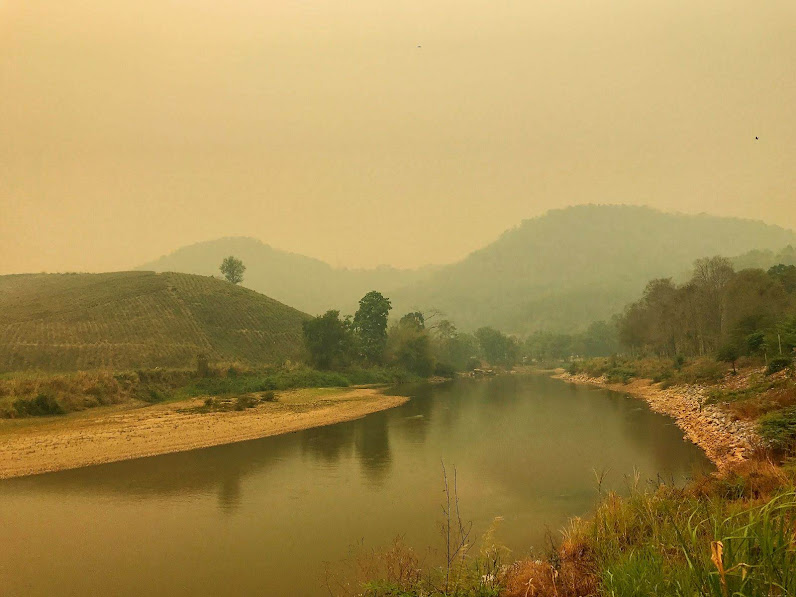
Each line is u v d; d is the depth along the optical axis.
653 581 5.43
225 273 145.38
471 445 26.59
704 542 6.06
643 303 91.75
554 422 33.75
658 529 7.72
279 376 65.44
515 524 14.59
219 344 84.56
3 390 38.59
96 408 41.22
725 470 13.09
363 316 88.06
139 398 46.94
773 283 54.56
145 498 18.05
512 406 44.28
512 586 7.73
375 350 86.62
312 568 12.01
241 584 11.39
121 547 13.70
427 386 72.56
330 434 31.08
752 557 5.04
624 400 46.22
